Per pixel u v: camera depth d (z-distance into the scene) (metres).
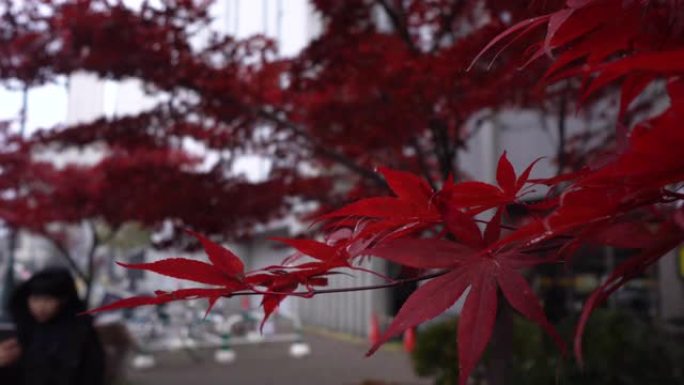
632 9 0.73
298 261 0.91
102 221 7.73
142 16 4.40
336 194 5.55
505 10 2.80
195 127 5.46
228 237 5.40
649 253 0.70
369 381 8.70
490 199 0.77
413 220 0.79
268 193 5.20
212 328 17.16
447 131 4.69
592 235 0.72
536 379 4.39
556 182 0.76
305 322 22.16
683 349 4.96
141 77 4.82
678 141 0.53
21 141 7.19
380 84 3.97
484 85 3.76
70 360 3.01
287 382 10.63
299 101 5.07
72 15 4.53
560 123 5.11
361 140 4.49
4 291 12.63
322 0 4.34
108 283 25.17
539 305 0.69
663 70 0.55
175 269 0.77
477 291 0.71
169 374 11.56
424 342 6.38
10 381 3.02
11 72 4.94
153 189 5.13
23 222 7.99
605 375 4.38
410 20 4.83
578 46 0.77
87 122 5.64
